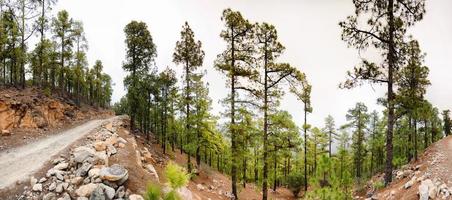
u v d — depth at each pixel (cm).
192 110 3044
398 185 1750
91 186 1236
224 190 2822
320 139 4309
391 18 1580
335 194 1384
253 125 2283
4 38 3497
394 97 1722
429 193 1377
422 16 1534
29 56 4266
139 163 1692
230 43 2250
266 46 2152
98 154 1491
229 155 2284
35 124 2891
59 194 1237
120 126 3353
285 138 2153
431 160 2084
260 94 2164
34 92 3547
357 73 1683
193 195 1930
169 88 4128
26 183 1316
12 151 2025
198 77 2983
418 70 2559
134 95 3628
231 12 2203
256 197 2969
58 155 1677
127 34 3603
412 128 3472
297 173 3738
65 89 5309
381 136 4494
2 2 3462
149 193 731
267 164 2172
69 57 4434
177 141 5322
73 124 3447
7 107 2712
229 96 2216
